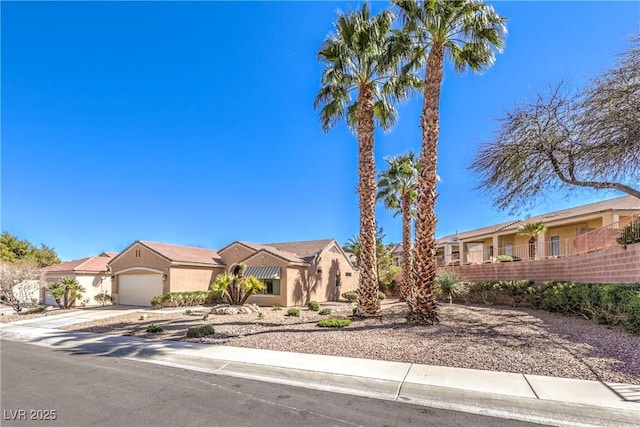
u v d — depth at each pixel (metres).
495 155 15.45
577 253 19.69
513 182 15.52
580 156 13.51
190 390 7.51
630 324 10.91
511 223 32.34
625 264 14.24
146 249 30.19
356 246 43.16
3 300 26.62
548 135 14.08
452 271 27.91
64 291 28.12
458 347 10.20
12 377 8.55
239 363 9.46
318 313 20.11
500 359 8.94
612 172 13.24
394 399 6.96
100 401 6.84
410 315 14.29
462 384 7.37
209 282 31.94
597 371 7.85
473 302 23.91
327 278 35.69
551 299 17.59
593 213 23.83
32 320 20.58
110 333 15.09
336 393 7.32
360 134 17.08
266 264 30.36
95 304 31.36
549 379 7.51
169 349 11.31
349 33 16.05
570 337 10.98
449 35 14.51
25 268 27.98
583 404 6.27
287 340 12.02
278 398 7.02
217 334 13.56
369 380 7.82
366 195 16.83
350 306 26.25
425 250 14.09
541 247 27.88
